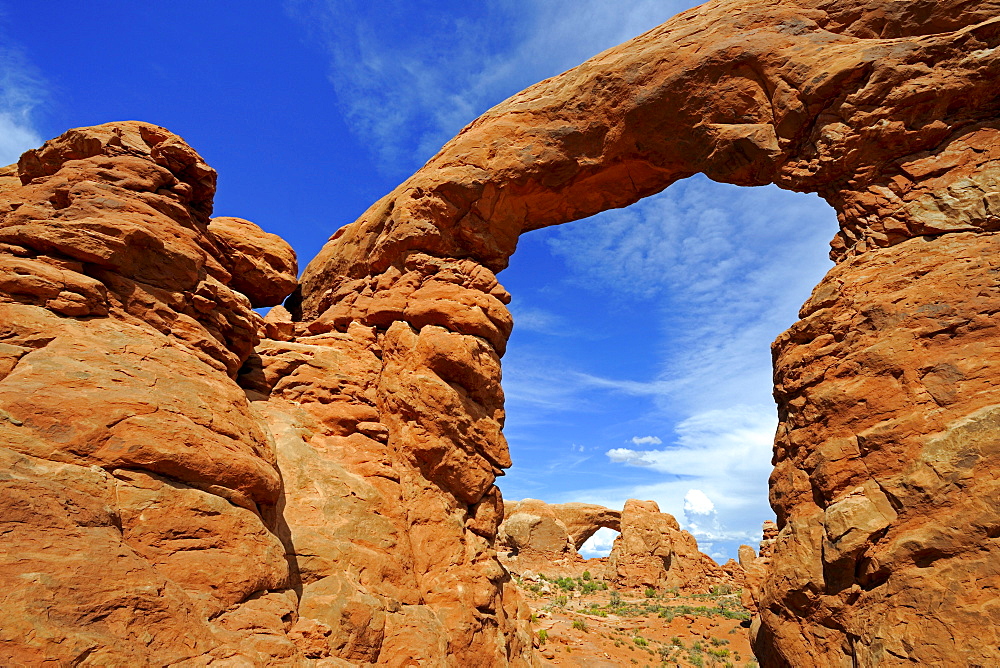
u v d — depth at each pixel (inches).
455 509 550.3
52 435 257.0
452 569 503.2
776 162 513.3
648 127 584.1
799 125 496.1
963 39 440.5
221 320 436.1
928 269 402.6
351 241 727.7
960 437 339.3
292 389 536.1
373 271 674.8
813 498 402.9
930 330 380.2
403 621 425.4
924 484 340.2
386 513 483.8
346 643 366.9
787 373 453.4
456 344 571.2
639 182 641.6
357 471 496.7
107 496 257.6
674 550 1724.9
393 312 619.8
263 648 272.5
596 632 926.4
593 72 597.9
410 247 639.1
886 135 449.4
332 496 449.1
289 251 648.4
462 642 466.0
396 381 573.6
